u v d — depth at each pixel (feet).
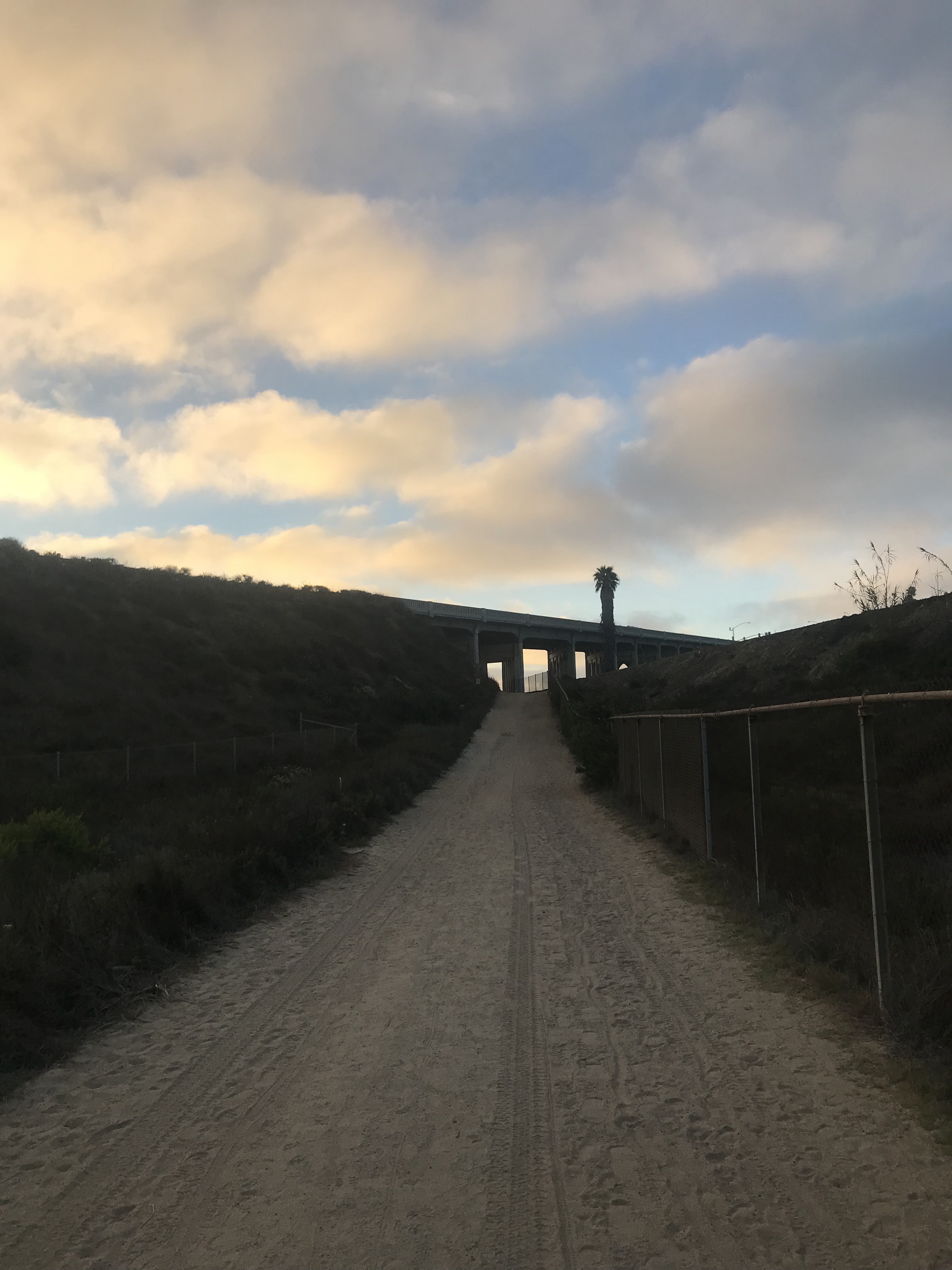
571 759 96.68
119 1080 16.15
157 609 144.77
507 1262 9.75
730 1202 10.82
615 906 29.76
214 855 33.19
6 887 26.86
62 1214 11.30
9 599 121.90
